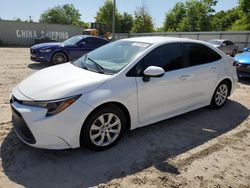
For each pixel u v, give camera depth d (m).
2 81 7.65
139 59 3.90
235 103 6.11
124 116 3.75
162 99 4.16
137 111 3.86
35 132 3.15
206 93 5.05
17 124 3.38
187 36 34.22
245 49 10.56
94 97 3.34
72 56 11.45
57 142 3.22
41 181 2.96
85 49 11.76
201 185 3.02
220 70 5.25
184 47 4.61
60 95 3.21
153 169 3.28
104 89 3.46
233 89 5.77
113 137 3.72
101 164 3.34
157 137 4.14
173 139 4.11
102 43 12.38
